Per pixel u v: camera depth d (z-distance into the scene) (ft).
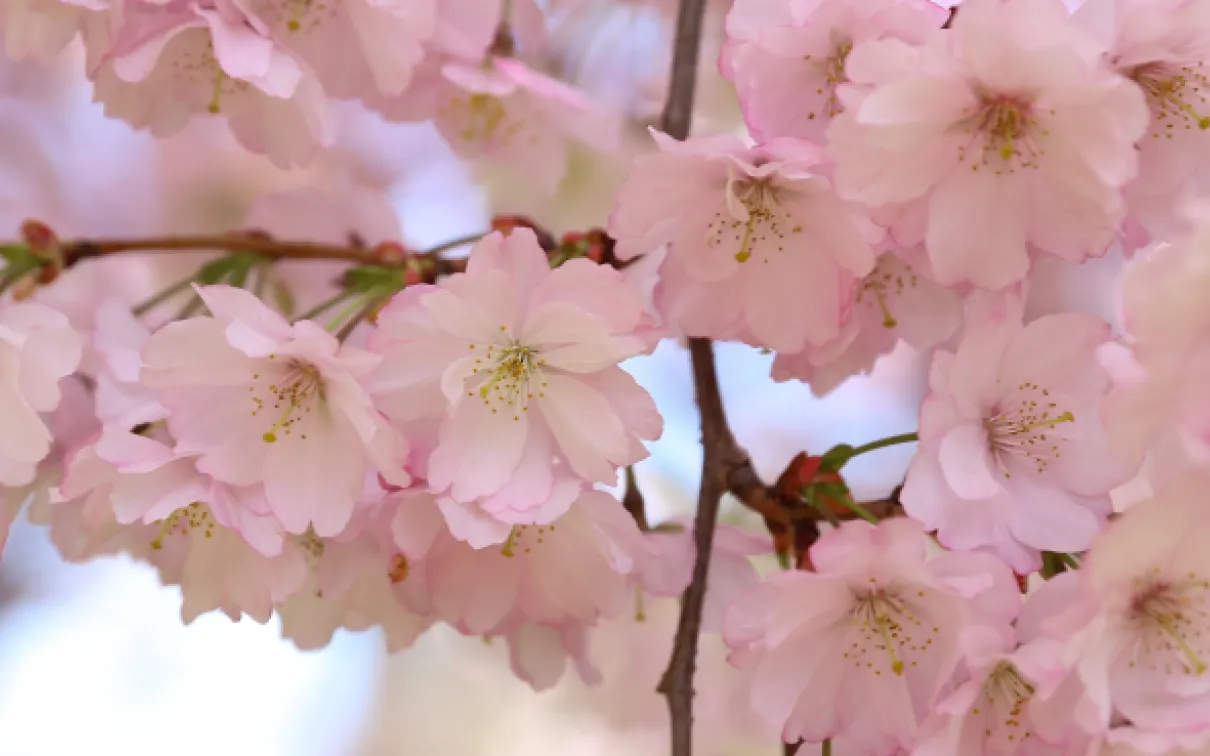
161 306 2.48
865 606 1.97
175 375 1.98
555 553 2.02
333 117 2.09
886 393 3.26
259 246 2.12
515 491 1.96
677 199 1.99
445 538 2.02
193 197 3.19
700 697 3.09
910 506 1.95
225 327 1.98
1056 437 1.99
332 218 2.24
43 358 1.99
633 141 2.65
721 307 2.02
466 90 2.16
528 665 2.11
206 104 2.11
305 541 2.08
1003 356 1.99
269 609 2.02
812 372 2.06
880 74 1.94
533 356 1.98
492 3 2.10
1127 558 1.92
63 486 1.98
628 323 1.97
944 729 1.93
